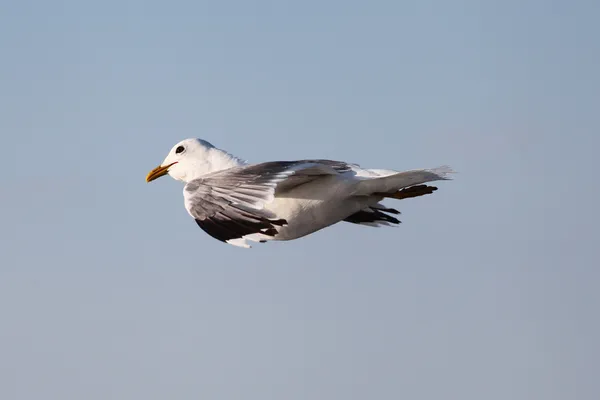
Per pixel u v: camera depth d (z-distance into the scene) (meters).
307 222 17.78
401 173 17.31
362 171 17.70
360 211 19.53
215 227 15.37
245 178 15.85
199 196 15.84
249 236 15.14
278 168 16.14
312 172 17.09
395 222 19.81
